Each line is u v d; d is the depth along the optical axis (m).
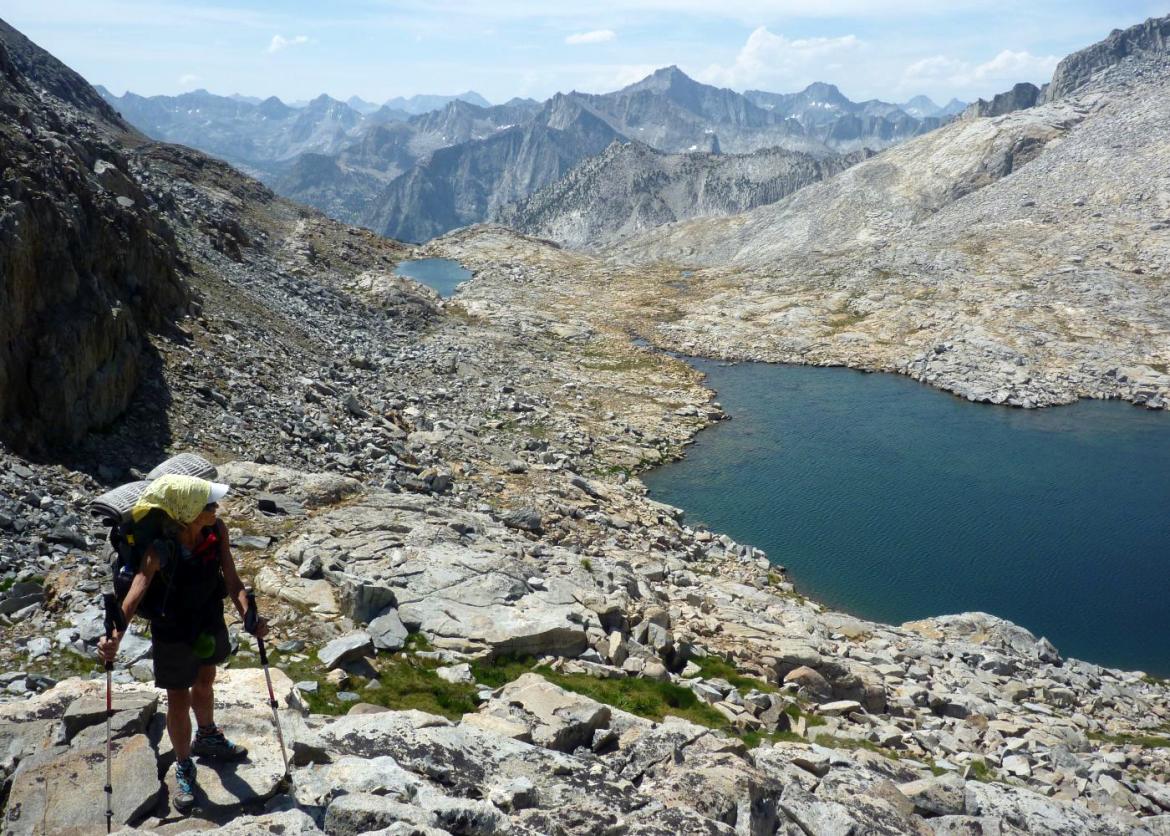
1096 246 105.06
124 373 26.31
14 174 24.14
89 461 22.81
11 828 6.78
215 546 7.07
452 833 7.69
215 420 29.17
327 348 53.09
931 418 63.94
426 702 14.56
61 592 15.84
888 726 20.61
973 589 36.69
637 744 12.05
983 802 14.04
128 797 7.11
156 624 6.91
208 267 56.00
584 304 105.25
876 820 11.56
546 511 34.56
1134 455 55.81
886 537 41.62
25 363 22.05
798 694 21.81
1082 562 39.41
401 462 33.38
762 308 101.44
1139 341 80.12
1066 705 26.61
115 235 32.53
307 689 14.02
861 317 95.88
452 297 101.00
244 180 126.94
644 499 43.19
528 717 12.95
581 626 19.44
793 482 49.06
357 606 17.42
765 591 32.28
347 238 125.62
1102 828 14.56
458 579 19.67
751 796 10.59
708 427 59.69
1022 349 79.69
